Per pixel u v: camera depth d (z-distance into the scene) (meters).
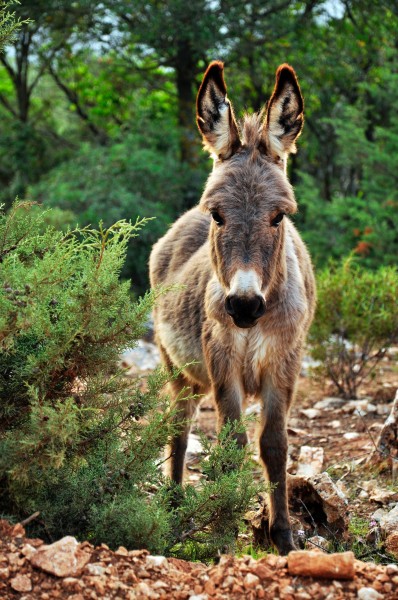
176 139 17.77
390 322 8.35
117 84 20.55
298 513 5.11
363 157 14.57
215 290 4.80
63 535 3.97
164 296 5.91
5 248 4.14
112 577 3.45
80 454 4.02
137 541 3.84
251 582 3.49
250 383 4.93
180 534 4.15
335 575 3.54
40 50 19.30
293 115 4.58
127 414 4.20
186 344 5.51
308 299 5.58
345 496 5.34
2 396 3.96
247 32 17.34
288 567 3.61
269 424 4.86
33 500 3.90
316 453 6.21
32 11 16.48
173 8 16.00
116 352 4.07
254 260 4.17
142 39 16.78
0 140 20.06
